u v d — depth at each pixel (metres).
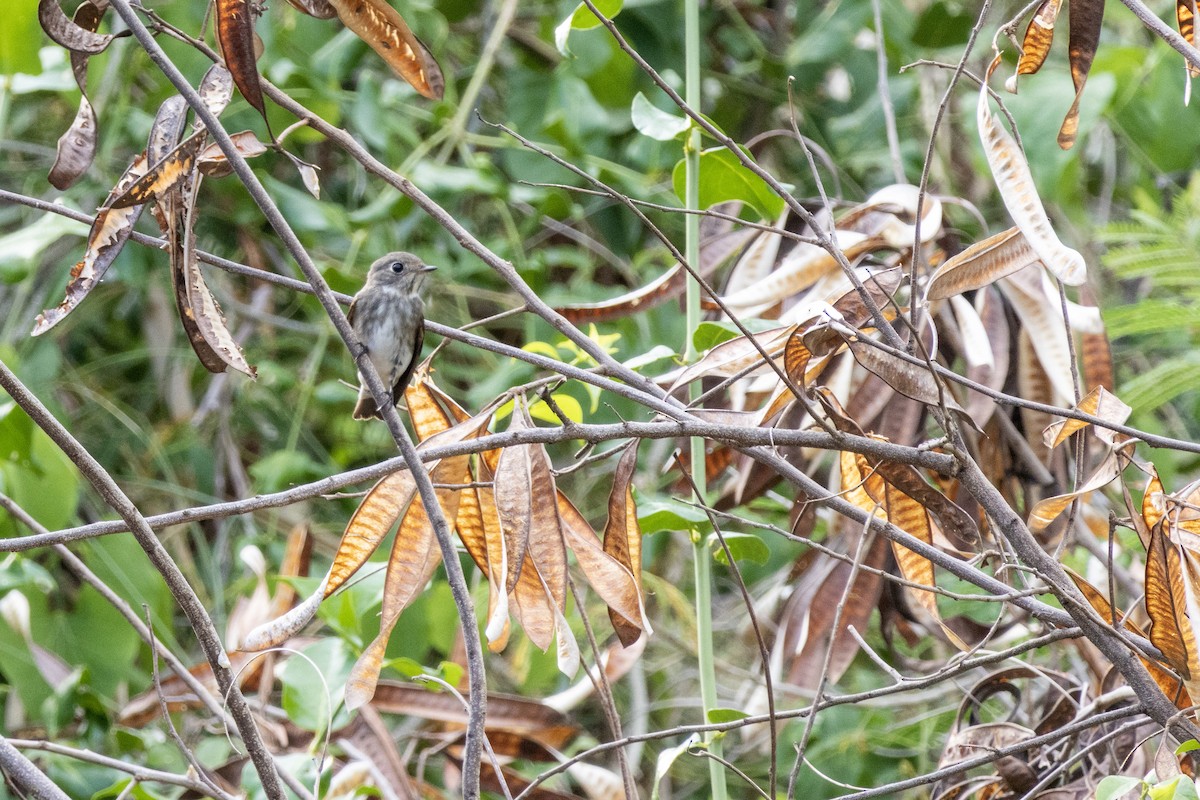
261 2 6.09
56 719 9.23
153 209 6.29
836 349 6.16
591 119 13.15
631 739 6.23
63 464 10.38
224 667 5.72
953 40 13.54
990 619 9.27
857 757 10.94
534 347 8.83
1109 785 5.09
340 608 8.53
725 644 13.38
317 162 14.42
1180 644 5.75
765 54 14.08
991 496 6.21
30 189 13.91
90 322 14.27
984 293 8.54
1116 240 9.20
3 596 9.88
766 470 8.77
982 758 6.21
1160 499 5.98
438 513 5.29
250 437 14.58
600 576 6.66
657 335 12.20
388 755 8.30
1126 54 11.36
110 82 13.10
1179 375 9.39
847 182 13.88
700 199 8.48
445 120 13.40
